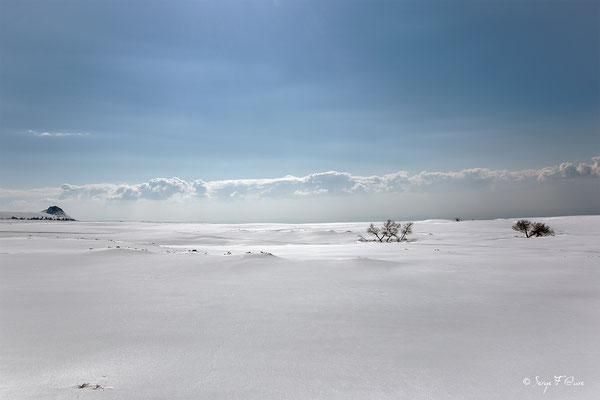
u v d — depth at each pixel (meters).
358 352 8.34
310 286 17.70
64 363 7.36
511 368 7.45
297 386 6.40
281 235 104.25
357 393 6.16
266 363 7.55
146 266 24.08
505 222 129.00
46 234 105.88
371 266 24.97
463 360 7.88
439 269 24.66
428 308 13.06
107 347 8.45
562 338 9.53
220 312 12.17
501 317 11.79
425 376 6.98
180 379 6.61
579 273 22.77
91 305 12.88
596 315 12.09
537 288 17.52
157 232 122.38
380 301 14.24
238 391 6.13
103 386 6.18
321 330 10.15
